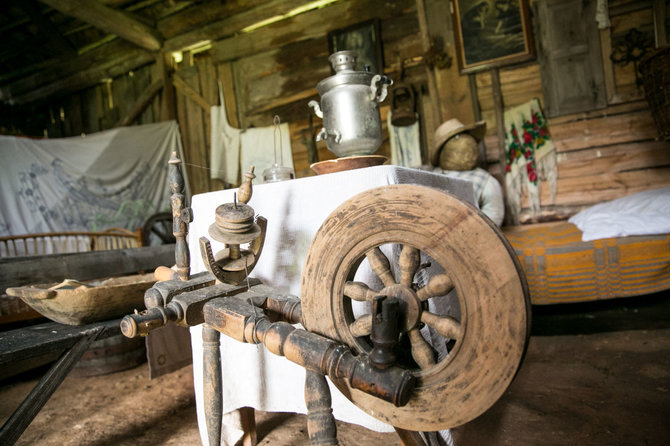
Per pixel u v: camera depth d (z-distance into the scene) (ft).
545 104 12.88
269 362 4.49
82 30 21.08
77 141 17.85
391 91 14.57
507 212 13.20
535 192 12.85
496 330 2.68
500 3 13.19
